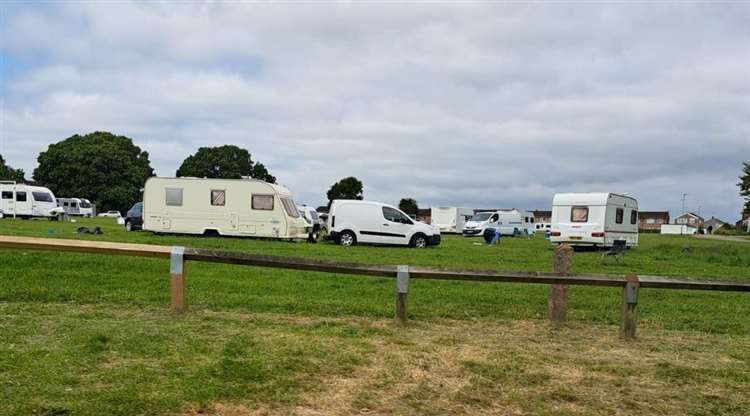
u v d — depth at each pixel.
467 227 42.69
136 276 9.74
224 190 24.42
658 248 30.92
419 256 18.62
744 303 9.66
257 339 5.42
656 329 6.97
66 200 57.91
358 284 10.41
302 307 7.27
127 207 77.56
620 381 4.73
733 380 4.89
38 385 3.97
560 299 6.89
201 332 5.61
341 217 24.59
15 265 10.38
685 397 4.44
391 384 4.40
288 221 24.59
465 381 4.55
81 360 4.54
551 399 4.27
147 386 4.05
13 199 37.97
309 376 4.47
